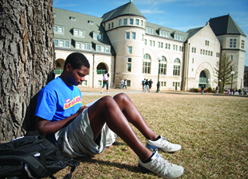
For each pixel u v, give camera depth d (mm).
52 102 1716
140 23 32594
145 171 1830
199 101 9445
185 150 2445
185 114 5207
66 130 1736
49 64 2293
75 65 1831
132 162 2051
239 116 5160
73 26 32562
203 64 44781
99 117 1608
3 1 1797
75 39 31047
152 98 10320
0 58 1822
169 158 2170
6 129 1872
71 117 1833
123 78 32906
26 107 2025
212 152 2396
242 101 10117
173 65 41062
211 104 8086
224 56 43031
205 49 44750
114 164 1983
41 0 2143
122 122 1556
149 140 2201
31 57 2064
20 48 1924
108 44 34469
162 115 4910
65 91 1897
